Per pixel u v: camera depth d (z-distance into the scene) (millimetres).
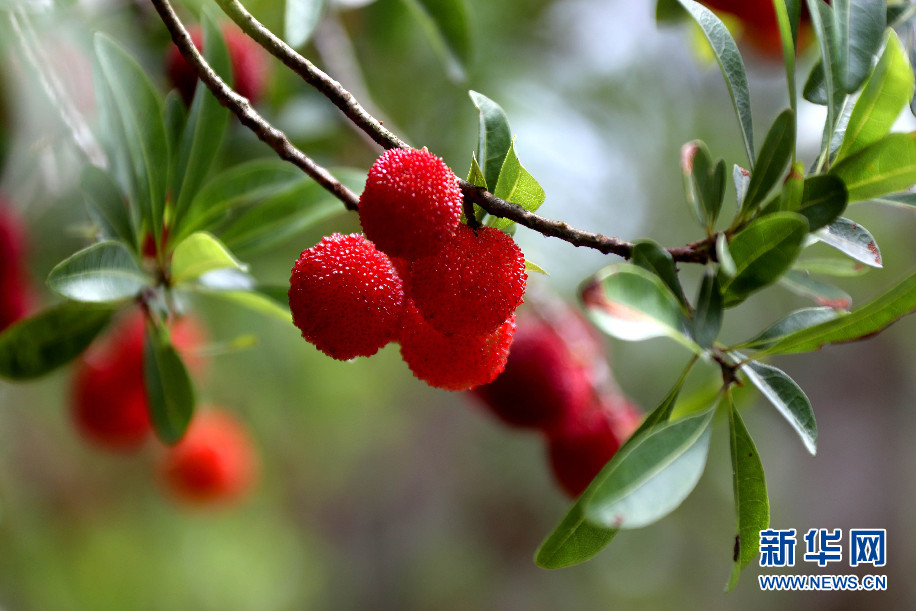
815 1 405
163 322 448
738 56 417
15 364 448
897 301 399
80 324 450
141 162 440
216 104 448
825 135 412
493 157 403
